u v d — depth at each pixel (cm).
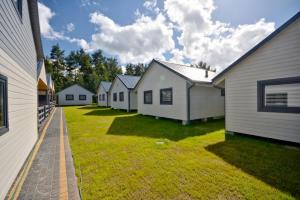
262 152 480
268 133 571
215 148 522
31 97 570
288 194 280
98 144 578
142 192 291
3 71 298
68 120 1171
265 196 276
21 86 432
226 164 402
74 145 571
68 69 5084
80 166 399
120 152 494
